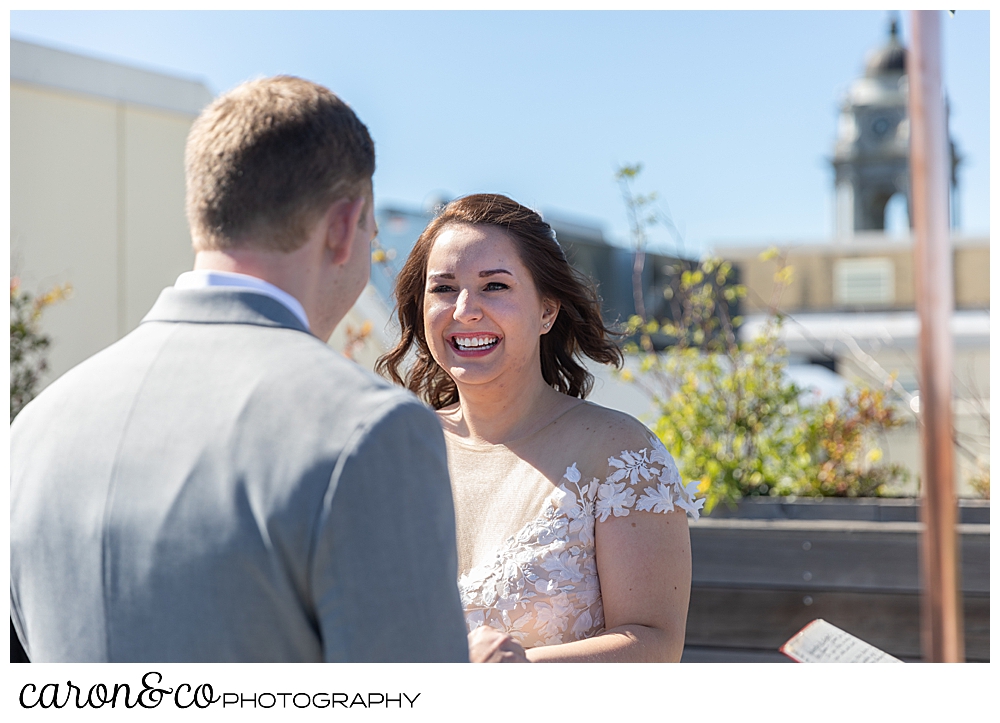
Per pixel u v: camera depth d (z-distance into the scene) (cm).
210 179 106
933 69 92
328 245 110
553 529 165
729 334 366
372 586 91
